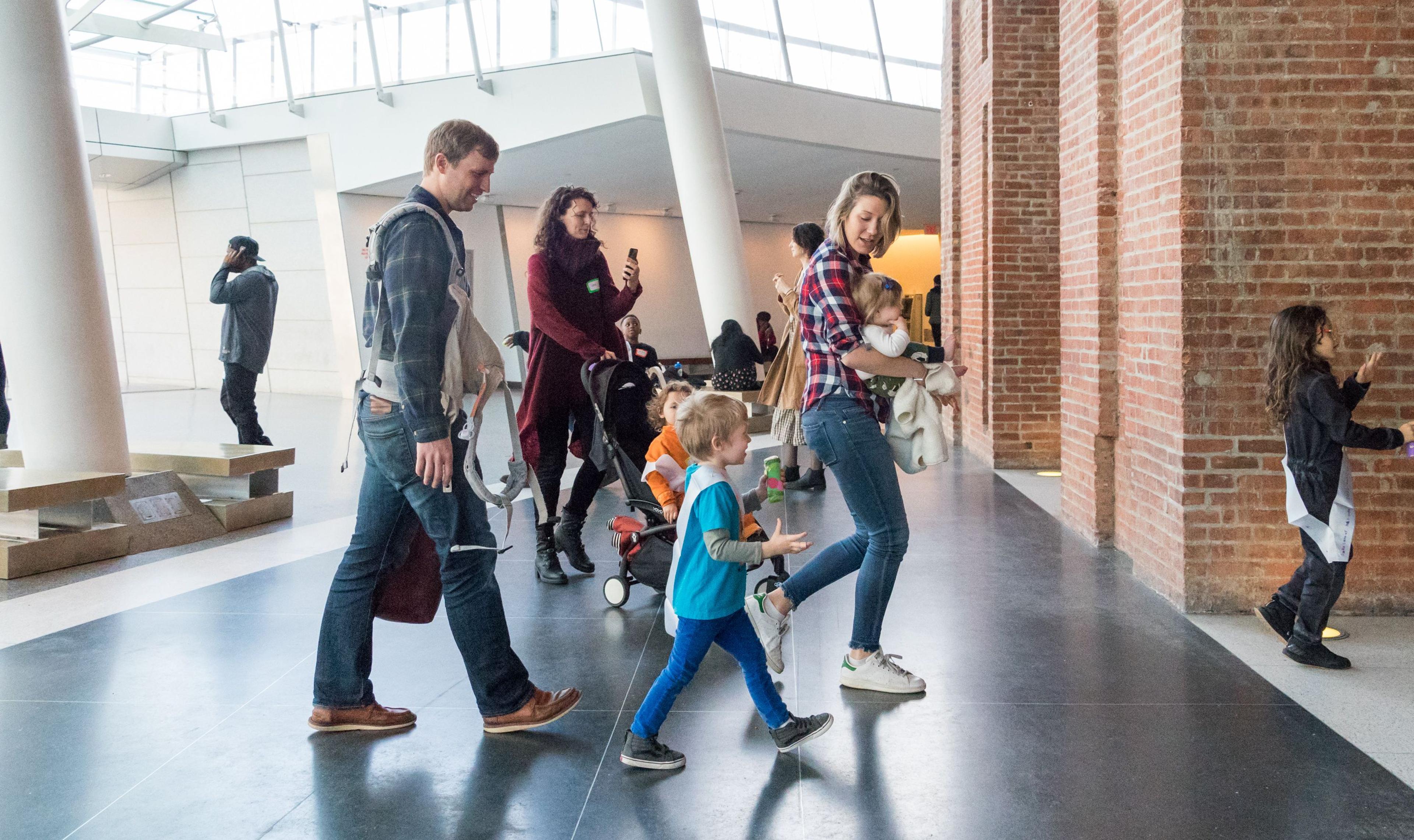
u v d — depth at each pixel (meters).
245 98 17.61
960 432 10.51
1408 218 4.27
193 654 3.97
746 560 2.79
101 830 2.60
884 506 3.37
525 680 3.23
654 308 24.08
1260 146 4.29
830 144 17.78
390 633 4.21
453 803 2.74
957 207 10.32
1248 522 4.39
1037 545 5.81
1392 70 4.23
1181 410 4.41
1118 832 2.55
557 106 14.85
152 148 17.94
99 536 5.52
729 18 18.14
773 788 2.81
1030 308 8.66
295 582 5.05
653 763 2.93
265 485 6.70
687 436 2.89
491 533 3.14
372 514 3.12
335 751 3.07
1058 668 3.74
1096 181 5.57
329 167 17.11
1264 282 4.33
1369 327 4.31
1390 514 4.33
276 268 18.12
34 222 5.83
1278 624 3.96
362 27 16.50
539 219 5.12
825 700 3.46
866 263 3.47
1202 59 4.29
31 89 5.76
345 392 17.78
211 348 19.06
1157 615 4.41
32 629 4.30
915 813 2.66
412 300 2.82
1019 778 2.85
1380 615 4.38
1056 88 8.54
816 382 3.38
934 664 3.81
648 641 4.13
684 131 12.01
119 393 6.21
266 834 2.57
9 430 10.80
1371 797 2.72
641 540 4.56
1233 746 3.05
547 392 5.12
